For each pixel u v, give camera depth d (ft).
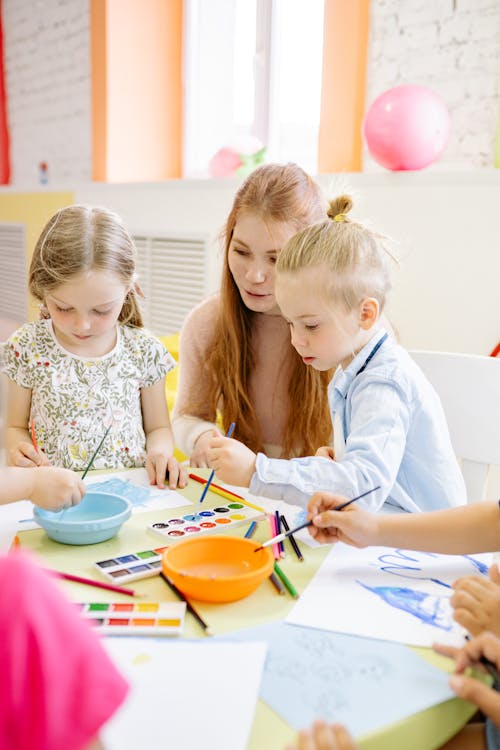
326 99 7.54
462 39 6.47
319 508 2.79
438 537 2.66
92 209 4.12
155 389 4.57
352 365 3.40
